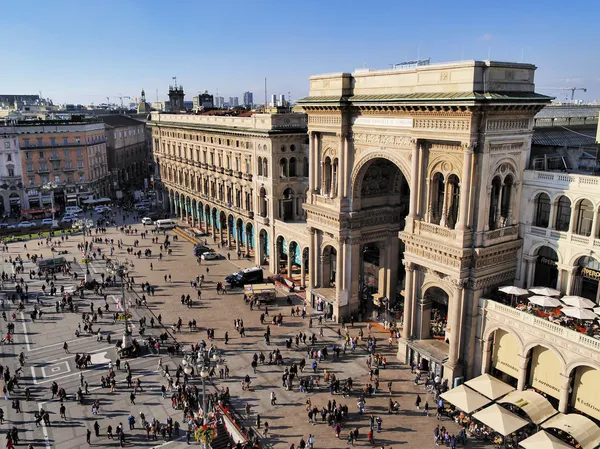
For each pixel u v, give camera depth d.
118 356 53.16
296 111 89.06
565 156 48.62
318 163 59.84
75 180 124.62
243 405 44.50
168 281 74.44
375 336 56.03
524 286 45.41
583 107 71.56
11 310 64.81
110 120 158.38
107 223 111.25
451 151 43.81
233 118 83.06
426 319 50.12
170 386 47.12
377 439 39.75
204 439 36.41
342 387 46.88
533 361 40.78
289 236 70.94
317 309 63.03
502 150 42.44
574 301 38.53
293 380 48.16
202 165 95.69
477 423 40.78
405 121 47.38
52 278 76.06
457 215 45.19
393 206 58.72
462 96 40.31
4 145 114.50
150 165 178.50
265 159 74.31
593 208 39.31
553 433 38.12
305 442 39.25
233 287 71.94
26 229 105.62
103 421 42.81
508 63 41.69
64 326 60.19
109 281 74.06
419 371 48.25
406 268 49.53
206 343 55.31
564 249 41.59
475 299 43.97
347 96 53.56
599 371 36.28
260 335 56.97
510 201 44.34
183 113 112.62
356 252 58.09
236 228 86.25
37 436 40.88
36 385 47.94
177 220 111.75
